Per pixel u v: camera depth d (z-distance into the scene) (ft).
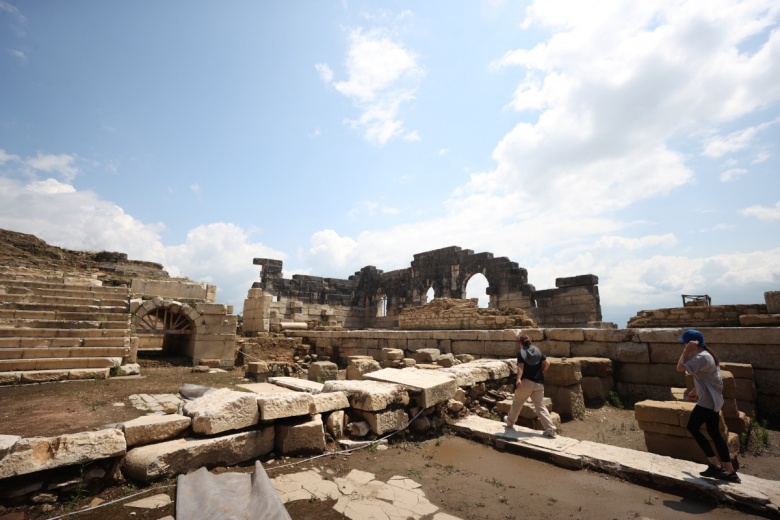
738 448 18.60
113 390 30.01
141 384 33.76
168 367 49.73
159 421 14.89
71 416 20.54
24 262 66.08
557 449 17.61
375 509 12.66
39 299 46.21
